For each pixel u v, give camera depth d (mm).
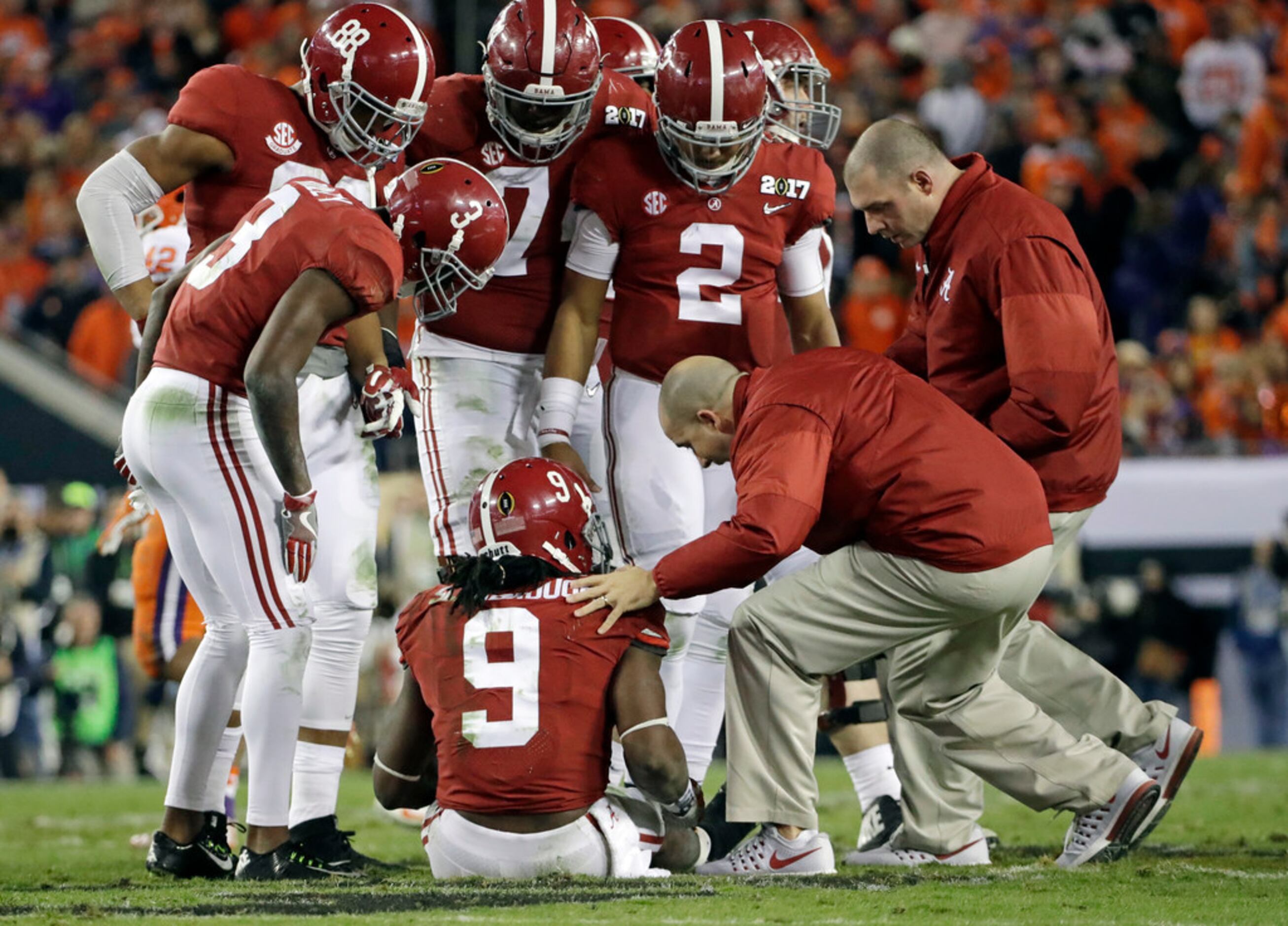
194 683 14492
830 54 50562
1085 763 14570
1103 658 33906
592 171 16312
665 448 16625
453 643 13406
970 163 15188
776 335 16984
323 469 15344
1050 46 48906
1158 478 35781
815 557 17609
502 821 13258
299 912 11852
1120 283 43312
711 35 15594
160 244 18953
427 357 17141
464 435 16953
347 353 15312
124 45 53656
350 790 26297
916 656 14406
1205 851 16141
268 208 13742
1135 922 11500
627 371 16750
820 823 20297
